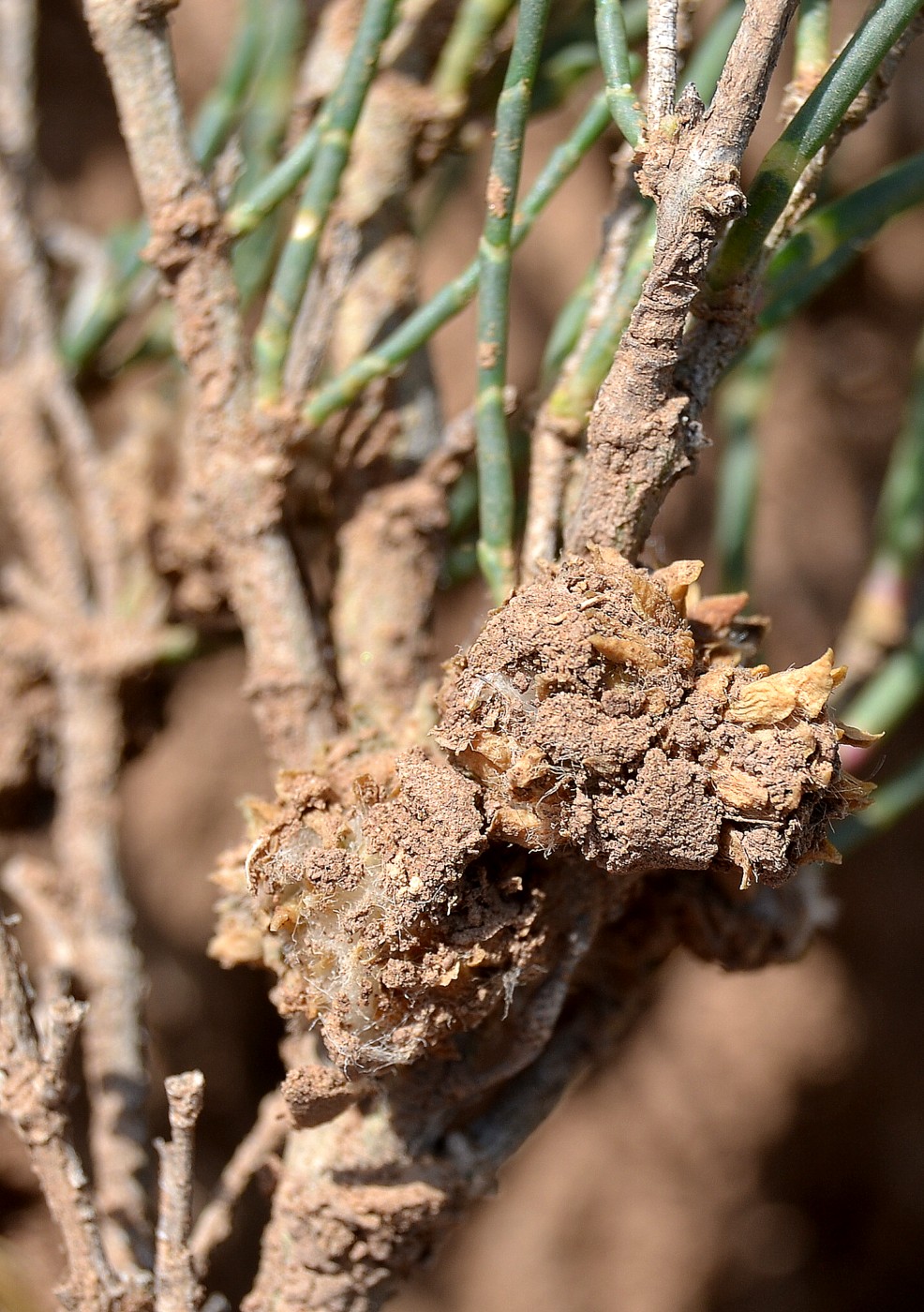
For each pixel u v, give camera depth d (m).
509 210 0.25
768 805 0.24
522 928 0.25
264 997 0.54
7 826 0.32
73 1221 0.26
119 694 0.32
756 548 0.60
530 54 0.25
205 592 0.31
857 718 0.31
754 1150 0.62
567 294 0.57
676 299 0.24
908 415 0.35
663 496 0.25
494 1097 0.27
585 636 0.24
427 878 0.24
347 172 0.29
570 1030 0.27
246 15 0.30
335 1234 0.26
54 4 0.53
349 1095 0.25
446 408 0.53
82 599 0.32
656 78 0.24
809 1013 0.61
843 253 0.27
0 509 0.42
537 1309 0.59
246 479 0.27
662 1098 0.62
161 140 0.27
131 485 0.32
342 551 0.28
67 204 0.54
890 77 0.25
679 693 0.24
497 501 0.26
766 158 0.24
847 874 0.60
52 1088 0.26
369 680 0.28
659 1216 0.61
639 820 0.24
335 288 0.28
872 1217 0.63
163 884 0.54
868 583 0.33
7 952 0.26
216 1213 0.27
